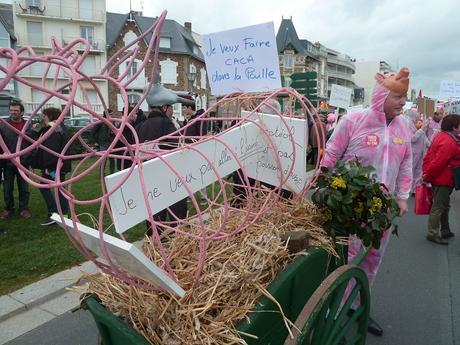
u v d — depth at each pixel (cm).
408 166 290
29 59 100
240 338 145
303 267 182
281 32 5906
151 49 121
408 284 391
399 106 270
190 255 189
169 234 228
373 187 226
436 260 457
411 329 310
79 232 137
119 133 121
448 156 492
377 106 273
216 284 160
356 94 6412
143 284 158
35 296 339
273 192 211
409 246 507
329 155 291
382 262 450
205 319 152
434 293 371
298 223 226
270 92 236
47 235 495
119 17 4134
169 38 3941
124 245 123
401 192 290
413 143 641
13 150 514
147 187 143
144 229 500
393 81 264
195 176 168
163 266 180
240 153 202
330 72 8088
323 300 169
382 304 350
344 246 248
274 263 180
